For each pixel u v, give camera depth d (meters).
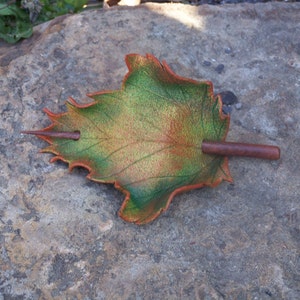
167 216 0.23
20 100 0.26
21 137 0.25
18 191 0.23
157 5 0.30
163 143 0.23
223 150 0.23
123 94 0.23
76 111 0.23
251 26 0.30
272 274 0.21
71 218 0.23
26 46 0.30
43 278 0.21
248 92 0.27
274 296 0.21
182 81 0.23
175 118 0.23
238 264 0.22
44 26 0.32
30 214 0.23
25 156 0.24
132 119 0.23
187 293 0.21
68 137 0.23
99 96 0.23
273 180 0.24
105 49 0.28
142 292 0.21
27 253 0.22
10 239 0.22
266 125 0.26
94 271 0.21
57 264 0.22
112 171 0.22
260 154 0.23
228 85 0.27
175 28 0.29
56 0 0.36
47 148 0.24
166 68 0.22
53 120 0.23
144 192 0.22
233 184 0.24
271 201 0.23
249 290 0.21
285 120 0.26
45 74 0.27
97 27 0.29
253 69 0.28
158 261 0.22
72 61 0.28
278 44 0.29
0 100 0.26
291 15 0.30
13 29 0.33
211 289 0.21
